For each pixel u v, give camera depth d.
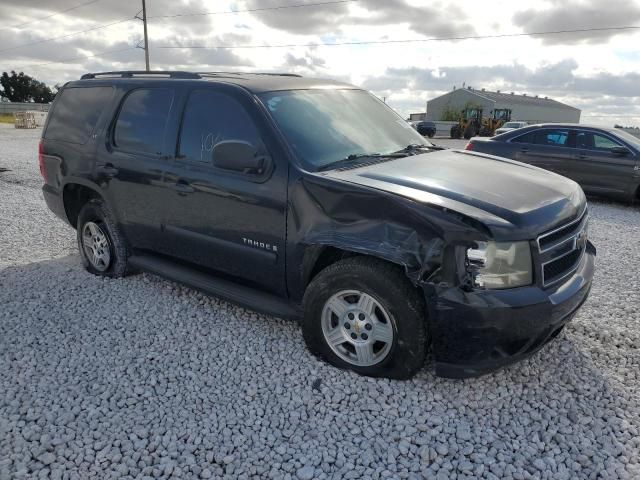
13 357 3.53
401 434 2.77
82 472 2.50
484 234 2.76
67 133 5.11
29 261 5.55
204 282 4.07
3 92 85.75
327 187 3.18
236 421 2.88
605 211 9.02
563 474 2.50
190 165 3.94
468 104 62.31
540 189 3.35
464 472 2.52
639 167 9.09
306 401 3.05
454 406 3.00
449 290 2.80
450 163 3.74
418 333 2.98
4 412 2.93
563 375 3.32
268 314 3.63
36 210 8.07
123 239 4.76
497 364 2.93
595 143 9.66
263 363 3.45
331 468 2.55
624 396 3.12
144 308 4.28
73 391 3.14
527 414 2.96
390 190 3.02
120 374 3.32
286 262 3.46
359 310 3.19
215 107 3.87
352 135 3.87
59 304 4.37
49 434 2.74
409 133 4.46
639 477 2.49
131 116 4.50
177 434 2.77
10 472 2.48
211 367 3.40
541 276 2.91
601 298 4.60
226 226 3.75
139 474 2.49
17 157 15.53
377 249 2.95
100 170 4.67
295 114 3.71
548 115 75.31
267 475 2.50
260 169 3.48
